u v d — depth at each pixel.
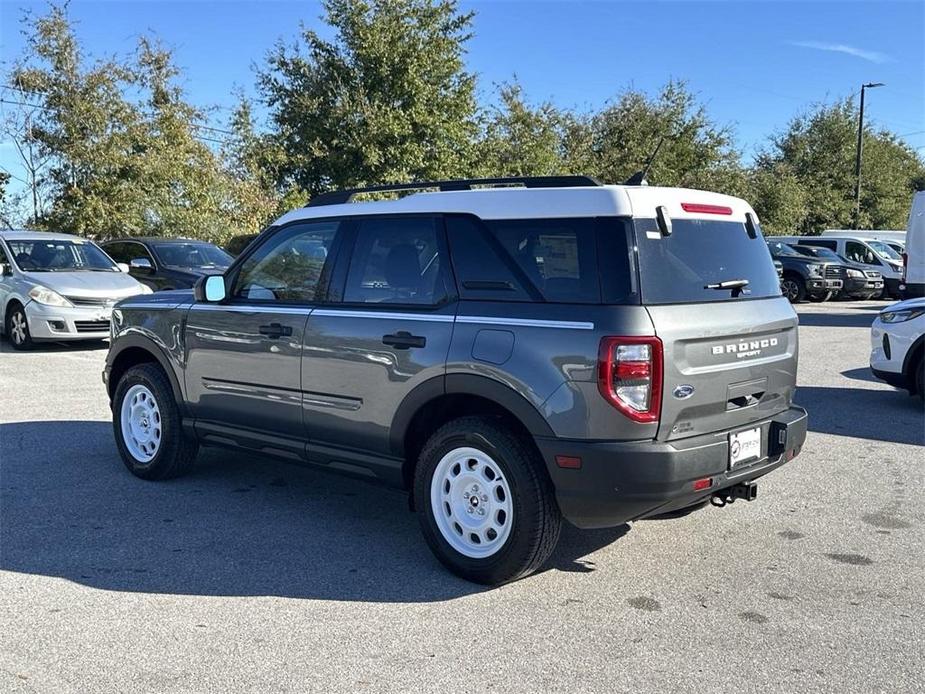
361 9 26.81
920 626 3.81
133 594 4.12
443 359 4.25
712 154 34.94
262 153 26.86
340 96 26.86
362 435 4.70
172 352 5.74
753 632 3.75
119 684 3.28
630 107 34.44
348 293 4.82
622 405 3.75
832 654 3.54
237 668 3.41
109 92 20.59
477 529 4.26
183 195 22.03
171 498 5.65
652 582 4.32
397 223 4.67
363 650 3.56
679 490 3.87
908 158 50.84
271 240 5.35
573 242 3.99
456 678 3.33
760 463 4.36
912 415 8.40
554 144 31.17
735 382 4.17
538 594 4.16
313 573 4.40
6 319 12.88
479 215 4.33
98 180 20.22
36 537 4.89
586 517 3.96
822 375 10.84
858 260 24.83
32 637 3.67
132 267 14.88
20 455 6.68
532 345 3.96
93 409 8.43
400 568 4.48
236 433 5.41
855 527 5.16
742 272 4.45
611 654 3.54
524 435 4.10
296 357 4.96
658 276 3.92
